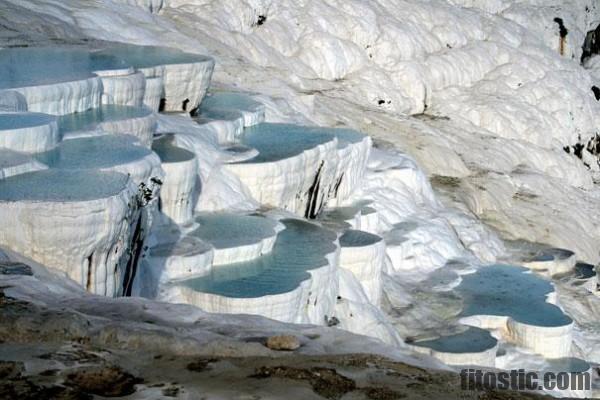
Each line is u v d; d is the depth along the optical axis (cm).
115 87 1752
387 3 4078
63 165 1317
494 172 3397
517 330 2077
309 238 1762
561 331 2053
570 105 4156
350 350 843
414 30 3991
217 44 2978
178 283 1473
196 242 1583
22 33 2131
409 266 2389
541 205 3347
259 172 1909
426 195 2819
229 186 1877
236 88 2648
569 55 4897
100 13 2459
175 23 3016
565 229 3209
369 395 721
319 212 2230
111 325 814
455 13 4338
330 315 1681
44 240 1122
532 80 4156
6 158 1273
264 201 1947
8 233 1120
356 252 1923
